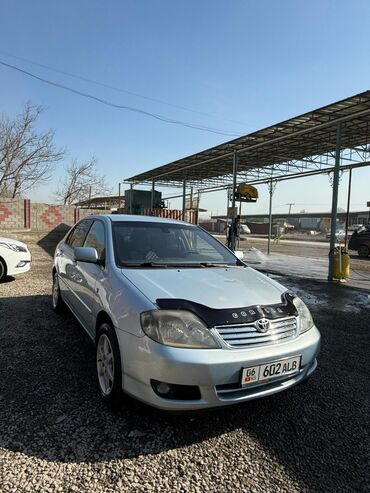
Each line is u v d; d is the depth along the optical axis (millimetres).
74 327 4617
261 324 2584
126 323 2590
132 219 4148
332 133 12008
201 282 3010
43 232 18312
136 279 2932
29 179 22859
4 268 7238
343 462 2322
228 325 2494
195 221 26641
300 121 10078
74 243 4734
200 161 16219
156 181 24422
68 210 20516
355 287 8555
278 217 86688
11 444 2332
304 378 2805
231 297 2756
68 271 4465
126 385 2568
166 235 4016
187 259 3754
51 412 2715
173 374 2316
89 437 2445
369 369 3783
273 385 2605
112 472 2139
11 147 21781
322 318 5711
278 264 13500
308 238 41562
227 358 2377
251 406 2949
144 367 2412
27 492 1955
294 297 3162
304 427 2688
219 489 2055
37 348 3902
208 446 2420
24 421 2586
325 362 3934
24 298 6062
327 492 2068
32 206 19484
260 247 23656
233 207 14023
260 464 2273
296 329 2797
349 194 15734
